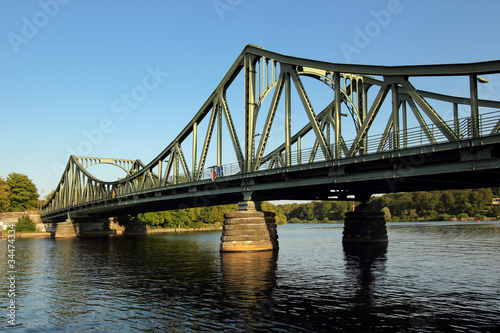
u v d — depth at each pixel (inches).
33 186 5841.5
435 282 1035.3
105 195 3216.0
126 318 751.7
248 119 1723.7
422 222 6840.6
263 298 869.2
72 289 1047.0
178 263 1519.4
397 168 1082.1
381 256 1600.6
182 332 659.4
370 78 1632.6
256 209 1750.7
